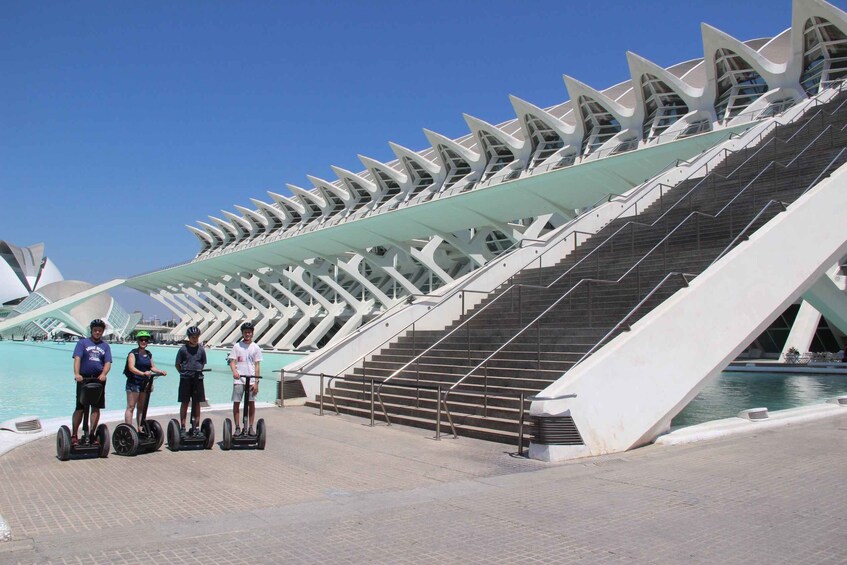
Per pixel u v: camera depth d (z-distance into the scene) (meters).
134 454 6.80
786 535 4.16
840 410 10.48
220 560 3.63
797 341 25.09
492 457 6.97
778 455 6.88
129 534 4.11
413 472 6.21
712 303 8.59
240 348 7.64
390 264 42.78
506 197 30.88
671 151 24.25
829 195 10.57
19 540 3.97
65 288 83.44
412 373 11.09
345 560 3.67
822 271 10.25
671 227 13.08
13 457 6.73
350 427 9.21
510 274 14.24
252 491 5.39
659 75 32.50
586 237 15.12
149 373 7.06
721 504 4.92
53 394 16.31
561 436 6.82
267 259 50.03
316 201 59.44
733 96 31.31
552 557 3.75
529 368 9.42
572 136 38.25
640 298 10.10
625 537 4.12
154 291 78.81
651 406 7.67
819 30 27.20
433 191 47.22
